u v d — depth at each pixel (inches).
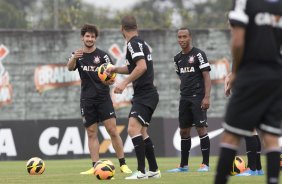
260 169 1291.8
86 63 1390.3
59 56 2765.7
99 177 1193.4
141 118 1156.5
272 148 719.1
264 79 704.4
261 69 709.3
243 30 705.0
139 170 1182.9
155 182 1115.3
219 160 725.9
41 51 2755.9
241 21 703.7
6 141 2330.2
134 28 1146.7
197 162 1916.8
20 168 1733.5
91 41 1389.0
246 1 716.0
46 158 2340.1
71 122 2364.7
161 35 2807.6
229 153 721.6
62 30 2765.7
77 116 2763.3
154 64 2802.7
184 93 1476.4
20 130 2345.0
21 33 2746.1
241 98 709.9
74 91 2760.8
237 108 711.7
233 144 722.8
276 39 725.3
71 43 2773.1
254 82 705.0
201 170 1467.8
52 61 2763.3
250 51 715.4
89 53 1395.2
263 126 720.3
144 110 1155.3
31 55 2753.4
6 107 2736.2
